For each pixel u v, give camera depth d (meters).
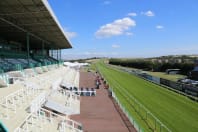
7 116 10.11
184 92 36.06
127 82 51.62
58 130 13.98
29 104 12.73
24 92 15.19
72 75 49.78
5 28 31.33
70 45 65.12
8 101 12.72
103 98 30.12
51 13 23.20
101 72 76.94
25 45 54.50
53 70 42.06
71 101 24.03
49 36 41.62
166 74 66.69
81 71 81.94
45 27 31.22
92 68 102.69
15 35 38.56
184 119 22.70
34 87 17.77
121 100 30.62
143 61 94.81
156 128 19.64
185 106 27.94
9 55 31.11
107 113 22.61
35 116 12.67
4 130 8.74
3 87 16.70
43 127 12.97
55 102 19.48
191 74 50.94
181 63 68.31
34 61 40.41
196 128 20.14
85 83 46.97
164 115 23.92
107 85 41.09
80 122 19.67
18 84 18.09
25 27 31.16
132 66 107.50
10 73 21.84
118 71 82.44
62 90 25.94
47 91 18.08
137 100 31.31
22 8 20.97
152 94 36.09
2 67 24.45
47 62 47.50
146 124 20.62
